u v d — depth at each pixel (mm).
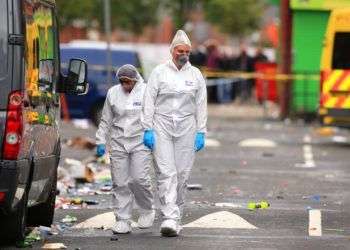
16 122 23219
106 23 56750
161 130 27391
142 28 116250
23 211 25141
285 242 26781
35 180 25625
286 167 46406
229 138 60938
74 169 39594
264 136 62750
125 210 28203
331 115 57250
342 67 57219
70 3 99812
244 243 26531
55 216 30969
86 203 33719
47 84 26625
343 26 57281
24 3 23734
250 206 33250
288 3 75875
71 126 62594
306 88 75438
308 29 75500
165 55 105250
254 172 44250
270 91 83500
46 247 25531
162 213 27453
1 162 23141
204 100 27609
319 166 46938
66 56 65750
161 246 26000
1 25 23344
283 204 34188
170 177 27375
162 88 27359
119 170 28188
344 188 38938
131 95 28141
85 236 27672
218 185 39531
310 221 30359
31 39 24453
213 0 119125
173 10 108062
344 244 26531
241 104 94750
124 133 28078
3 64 23266
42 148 25859
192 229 28859
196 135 27641
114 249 25547
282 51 76062
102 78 65500
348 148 55906
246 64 94000
